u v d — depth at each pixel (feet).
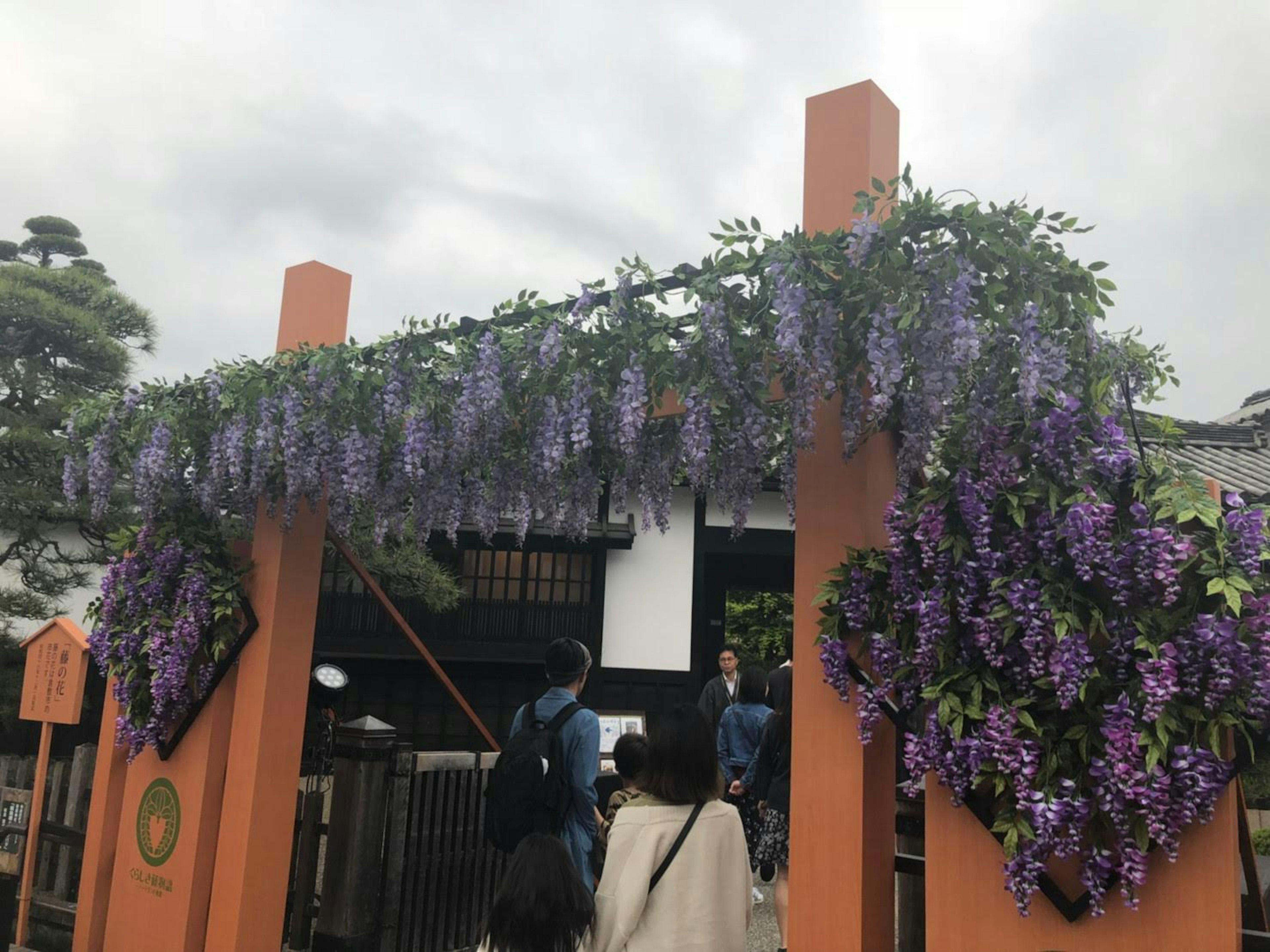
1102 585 6.88
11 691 29.07
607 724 27.78
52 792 15.49
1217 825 6.49
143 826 12.98
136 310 34.68
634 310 8.73
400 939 13.28
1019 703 6.81
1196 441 31.71
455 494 12.11
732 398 8.39
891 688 7.60
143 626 12.66
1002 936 7.09
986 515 6.98
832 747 8.11
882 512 8.52
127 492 28.53
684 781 7.42
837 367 7.85
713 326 7.95
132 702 12.72
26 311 31.04
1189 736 6.48
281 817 12.21
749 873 7.65
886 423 8.34
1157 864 6.64
